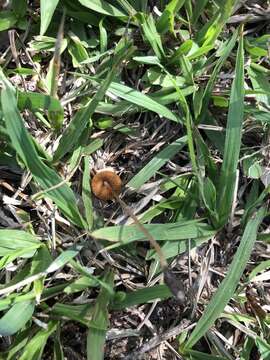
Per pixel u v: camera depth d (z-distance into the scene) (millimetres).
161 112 170
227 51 167
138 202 170
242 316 168
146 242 171
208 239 166
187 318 168
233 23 189
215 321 170
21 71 174
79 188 173
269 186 166
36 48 177
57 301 166
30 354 155
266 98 181
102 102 175
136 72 183
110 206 172
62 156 167
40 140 174
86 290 166
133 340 168
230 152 161
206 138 181
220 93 180
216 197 168
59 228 171
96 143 175
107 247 157
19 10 177
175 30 183
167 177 168
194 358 163
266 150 179
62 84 179
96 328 153
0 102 156
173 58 178
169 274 153
